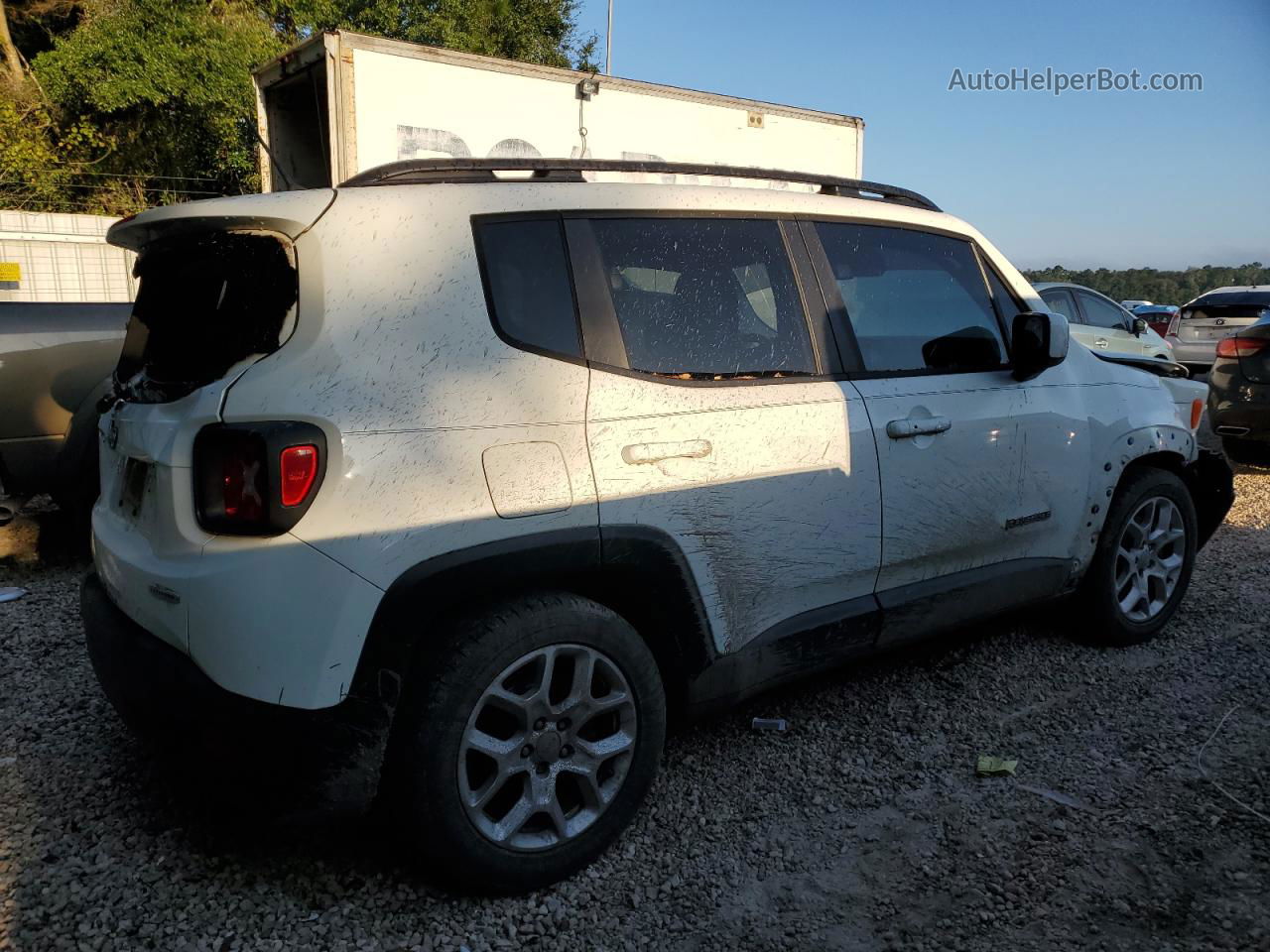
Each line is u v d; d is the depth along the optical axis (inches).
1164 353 441.7
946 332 137.3
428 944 90.0
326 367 87.2
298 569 83.7
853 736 132.3
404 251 94.3
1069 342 139.3
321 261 90.4
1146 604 165.6
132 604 95.4
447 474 89.5
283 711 84.1
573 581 101.2
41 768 122.0
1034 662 157.5
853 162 482.0
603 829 101.3
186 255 103.0
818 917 94.6
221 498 85.9
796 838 108.2
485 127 352.5
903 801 115.6
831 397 118.2
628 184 112.3
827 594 119.8
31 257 509.0
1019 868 101.8
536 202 103.9
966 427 131.5
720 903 96.8
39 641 167.0
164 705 88.0
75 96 778.2
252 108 769.6
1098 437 151.4
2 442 203.2
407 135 335.0
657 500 101.5
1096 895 96.7
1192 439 170.4
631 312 106.2
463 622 92.6
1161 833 107.7
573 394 98.8
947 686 148.5
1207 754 126.3
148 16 755.4
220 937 90.5
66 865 101.1
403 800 90.7
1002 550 139.6
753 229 119.6
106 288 529.7
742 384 112.0
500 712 97.1
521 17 916.0
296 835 107.3
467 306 95.7
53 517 219.5
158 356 103.0
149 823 109.4
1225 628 174.2
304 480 83.7
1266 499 285.6
